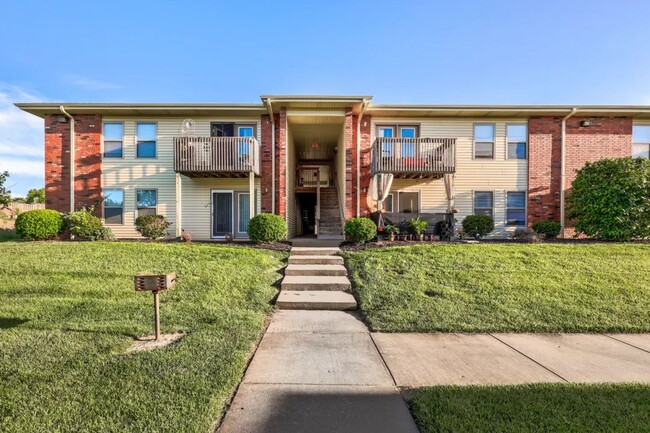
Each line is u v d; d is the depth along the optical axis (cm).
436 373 343
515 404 278
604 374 343
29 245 879
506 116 1267
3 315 492
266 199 1250
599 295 601
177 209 1155
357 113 1230
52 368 331
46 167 1231
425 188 1285
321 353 396
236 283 654
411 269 733
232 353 375
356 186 1240
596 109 1209
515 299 588
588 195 1075
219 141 1131
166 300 567
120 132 1251
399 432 245
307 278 709
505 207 1270
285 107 1167
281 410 272
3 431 237
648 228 993
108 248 839
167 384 303
